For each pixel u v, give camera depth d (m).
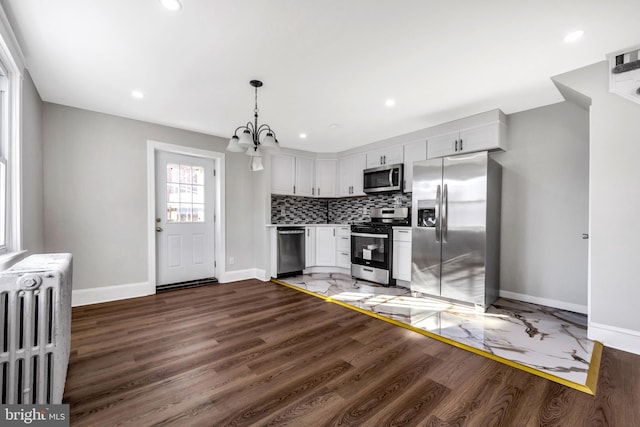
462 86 2.59
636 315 2.06
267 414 1.43
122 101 2.93
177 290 3.77
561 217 3.00
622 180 2.11
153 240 3.61
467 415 1.42
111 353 2.05
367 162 4.65
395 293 3.63
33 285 1.15
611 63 2.09
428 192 3.35
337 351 2.09
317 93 2.73
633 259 2.07
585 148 2.87
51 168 2.95
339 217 5.56
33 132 2.51
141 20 1.71
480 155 2.96
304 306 3.13
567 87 2.37
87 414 1.42
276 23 1.75
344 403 1.52
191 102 2.95
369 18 1.70
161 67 2.26
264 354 2.05
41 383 1.17
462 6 1.60
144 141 3.55
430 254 3.33
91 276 3.20
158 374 1.78
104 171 3.28
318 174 5.19
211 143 4.14
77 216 3.11
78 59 2.13
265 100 2.89
